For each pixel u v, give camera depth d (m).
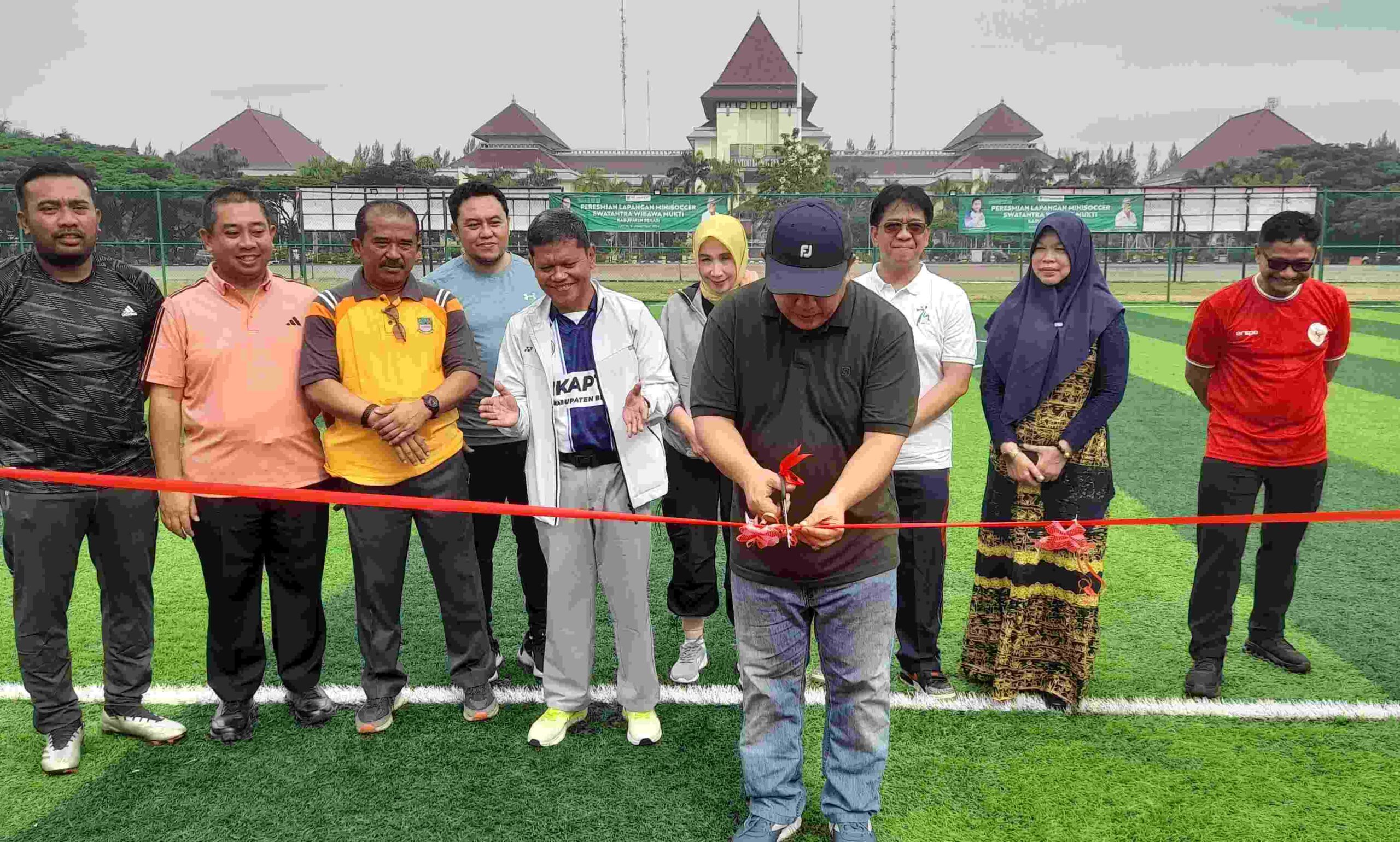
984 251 37.53
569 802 2.73
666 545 5.37
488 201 3.55
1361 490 6.40
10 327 2.74
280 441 2.98
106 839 2.56
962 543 5.31
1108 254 37.69
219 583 2.99
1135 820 2.63
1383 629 4.02
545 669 3.12
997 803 2.72
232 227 2.87
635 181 100.75
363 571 3.08
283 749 3.06
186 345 2.92
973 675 3.54
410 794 2.78
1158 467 7.11
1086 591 3.17
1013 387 3.23
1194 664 3.51
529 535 3.59
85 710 3.38
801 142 55.00
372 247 2.95
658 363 3.08
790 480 2.28
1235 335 3.45
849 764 2.47
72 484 2.84
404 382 3.02
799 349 2.31
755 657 2.48
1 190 25.86
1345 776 2.85
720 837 2.56
